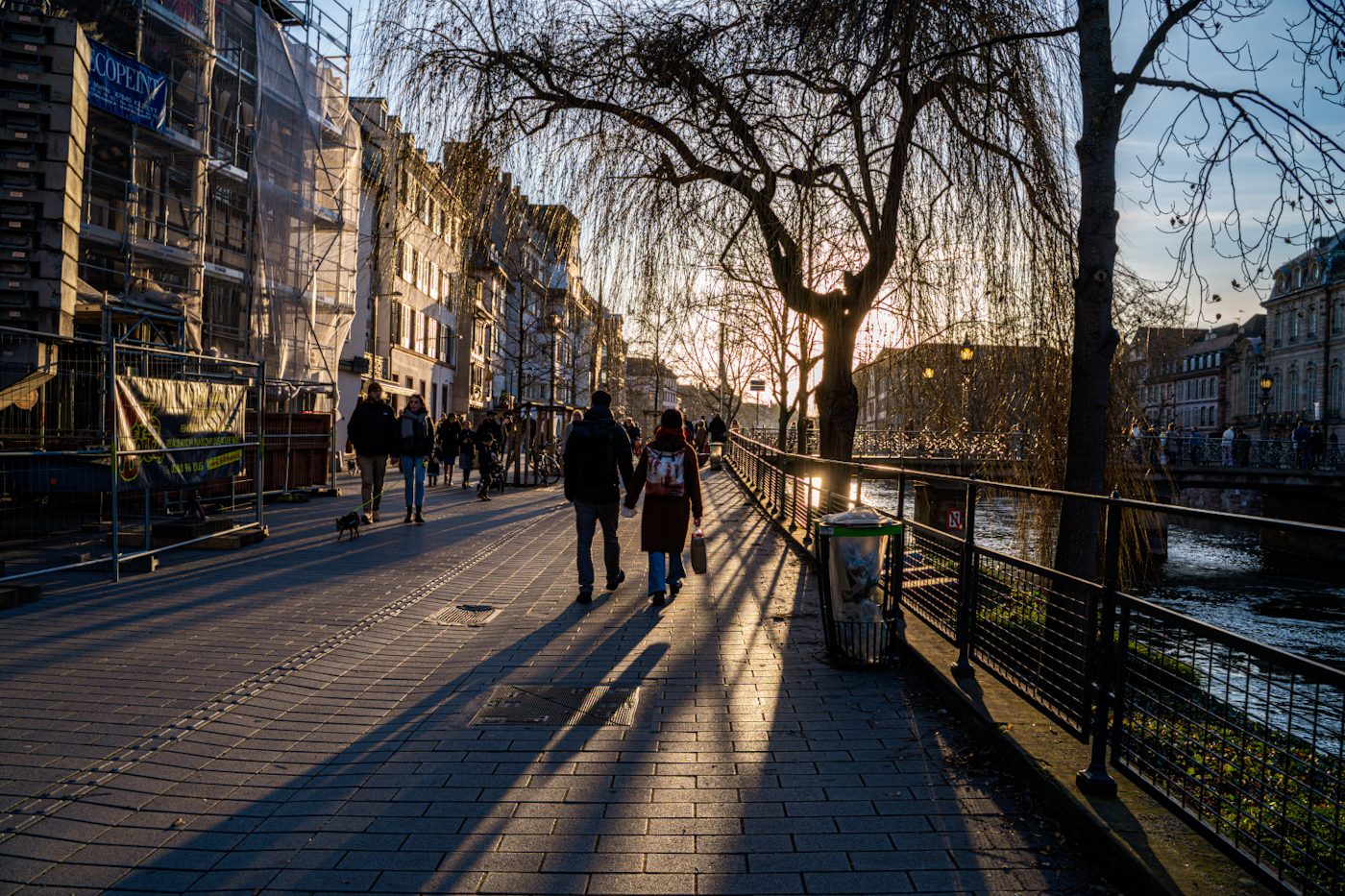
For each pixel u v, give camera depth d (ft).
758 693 17.06
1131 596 11.18
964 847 10.68
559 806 11.84
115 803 11.84
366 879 9.87
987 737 13.80
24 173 36.68
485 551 36.58
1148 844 9.70
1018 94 24.18
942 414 31.37
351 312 76.74
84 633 20.92
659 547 25.89
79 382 35.58
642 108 28.07
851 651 18.63
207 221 66.85
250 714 15.53
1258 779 8.99
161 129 58.13
